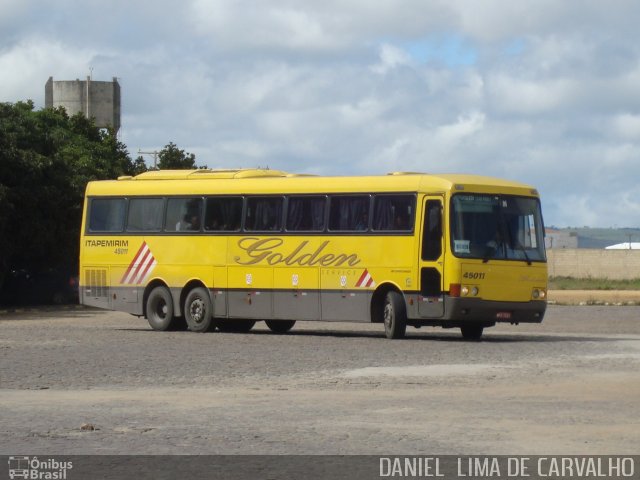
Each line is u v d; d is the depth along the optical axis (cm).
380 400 1884
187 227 3694
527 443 1457
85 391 2014
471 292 3144
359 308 3325
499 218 3212
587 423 1622
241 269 3562
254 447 1434
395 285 3256
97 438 1504
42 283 6022
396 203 3275
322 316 3397
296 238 3456
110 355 2723
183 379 2206
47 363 2516
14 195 5491
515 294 3197
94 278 3897
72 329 3850
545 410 1758
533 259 3231
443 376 2250
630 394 1961
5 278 5978
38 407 1800
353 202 3359
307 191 3453
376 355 2734
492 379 2198
